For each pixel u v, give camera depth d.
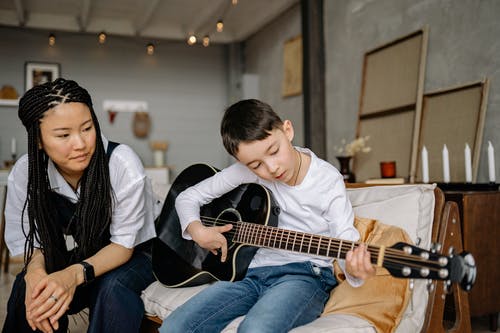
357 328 1.29
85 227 1.59
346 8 4.49
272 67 6.60
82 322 2.48
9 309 1.57
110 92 7.38
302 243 1.36
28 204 1.58
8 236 1.74
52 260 1.62
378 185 1.80
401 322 1.36
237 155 1.44
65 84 1.43
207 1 6.12
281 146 1.39
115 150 1.63
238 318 1.41
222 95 7.96
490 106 2.92
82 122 1.43
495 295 2.34
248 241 1.56
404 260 1.07
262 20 6.46
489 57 2.93
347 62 4.48
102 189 1.58
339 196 1.46
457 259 0.96
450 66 3.24
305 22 4.91
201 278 1.71
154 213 2.02
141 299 1.72
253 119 1.37
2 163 6.77
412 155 3.34
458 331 1.50
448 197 2.33
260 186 1.63
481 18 2.99
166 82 7.67
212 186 1.76
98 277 1.67
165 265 1.79
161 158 7.35
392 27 3.86
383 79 3.85
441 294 1.42
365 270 1.13
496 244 2.34
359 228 1.57
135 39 7.50
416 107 3.39
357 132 4.05
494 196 2.34
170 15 6.72
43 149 1.51
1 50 6.84
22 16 6.20
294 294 1.36
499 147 2.87
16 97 6.84
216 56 7.93
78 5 6.31
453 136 3.07
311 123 4.83
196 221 1.70
